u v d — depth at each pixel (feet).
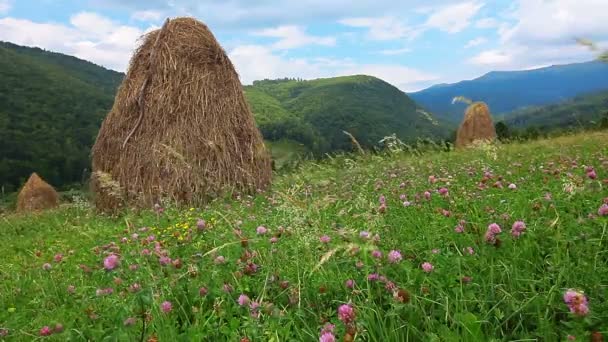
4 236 34.76
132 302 9.30
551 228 11.48
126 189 35.65
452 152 48.37
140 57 39.17
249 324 8.95
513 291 9.10
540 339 7.84
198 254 12.75
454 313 8.52
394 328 8.36
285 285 11.06
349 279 10.54
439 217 14.42
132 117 37.14
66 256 19.89
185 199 34.71
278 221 17.01
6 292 15.26
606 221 10.48
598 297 8.49
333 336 7.69
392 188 23.68
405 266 10.23
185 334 9.17
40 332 10.40
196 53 38.60
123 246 18.85
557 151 36.50
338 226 15.02
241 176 36.70
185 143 35.76
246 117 39.11
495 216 13.39
